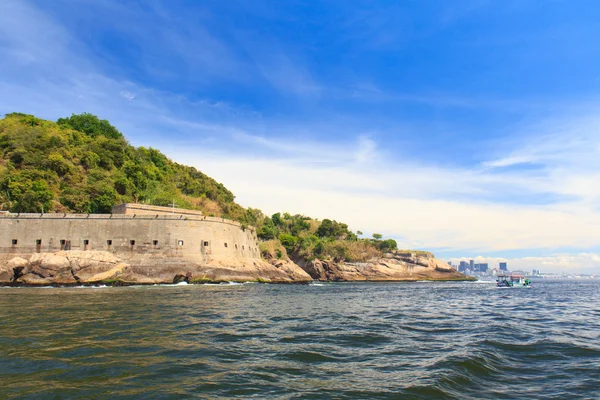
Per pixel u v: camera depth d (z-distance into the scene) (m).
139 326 20.44
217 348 15.70
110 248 65.56
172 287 56.56
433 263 133.62
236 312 27.38
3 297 37.81
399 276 125.88
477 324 23.53
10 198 73.88
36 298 36.66
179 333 18.66
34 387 10.80
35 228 64.94
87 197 81.00
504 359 14.52
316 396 10.38
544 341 17.84
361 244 132.25
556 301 43.97
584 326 23.23
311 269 121.56
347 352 15.51
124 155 105.25
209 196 122.88
